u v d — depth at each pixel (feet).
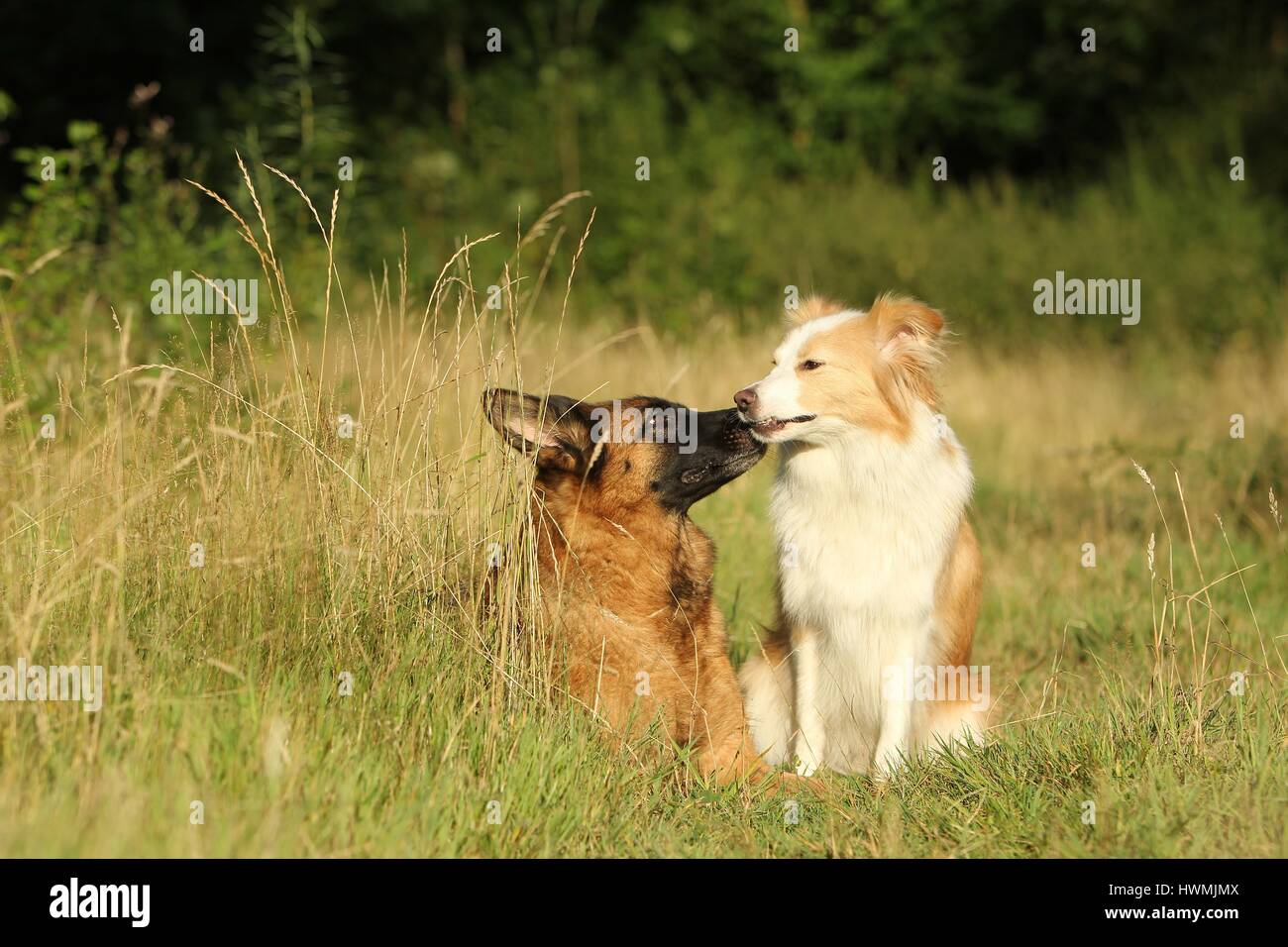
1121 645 29.37
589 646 22.82
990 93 98.94
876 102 97.04
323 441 22.13
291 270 36.78
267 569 20.81
